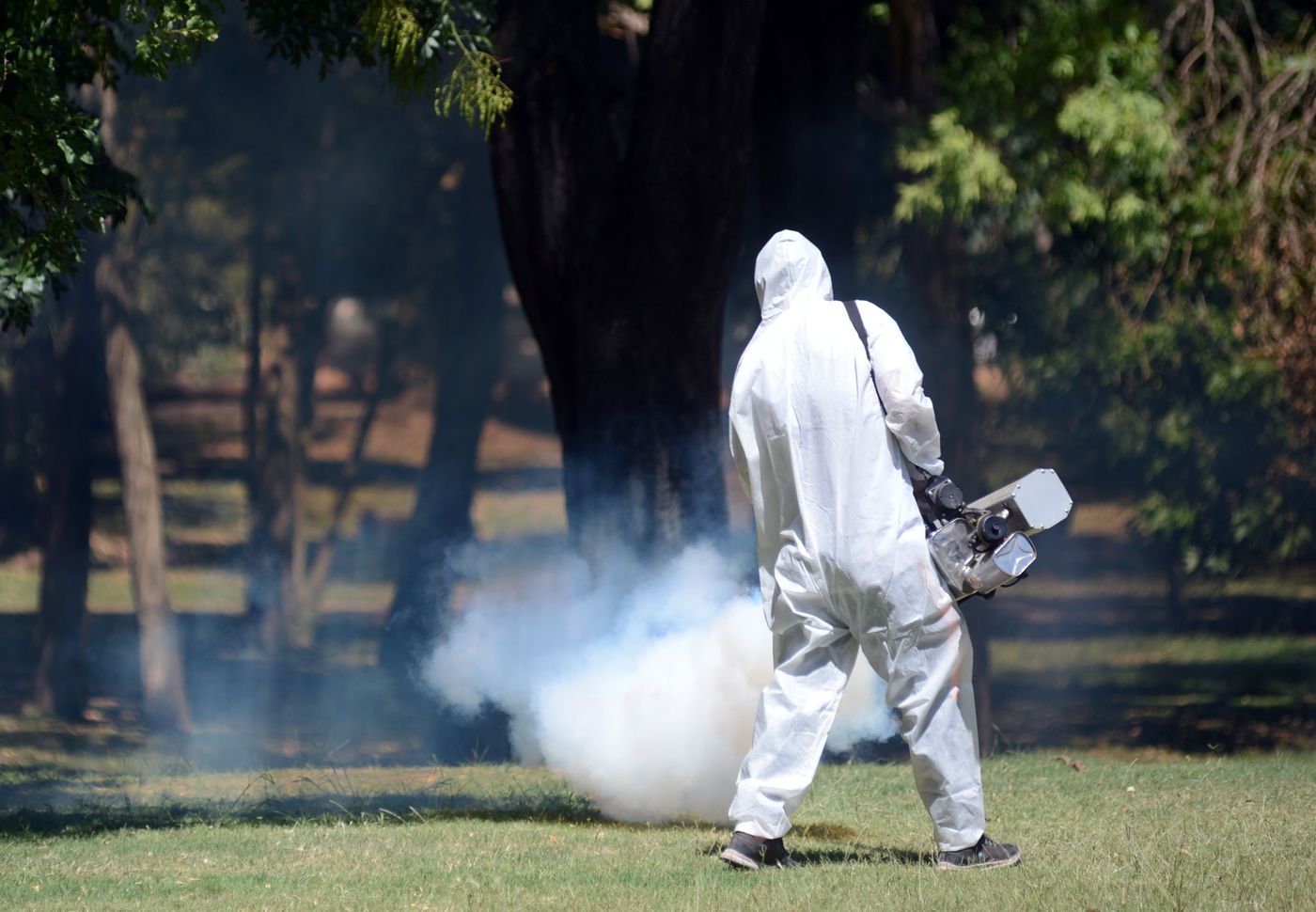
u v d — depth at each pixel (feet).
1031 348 212.43
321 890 58.54
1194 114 173.06
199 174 269.03
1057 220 159.94
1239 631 306.96
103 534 419.54
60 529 244.22
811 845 67.87
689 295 131.95
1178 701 229.45
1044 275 203.92
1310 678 249.75
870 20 186.50
